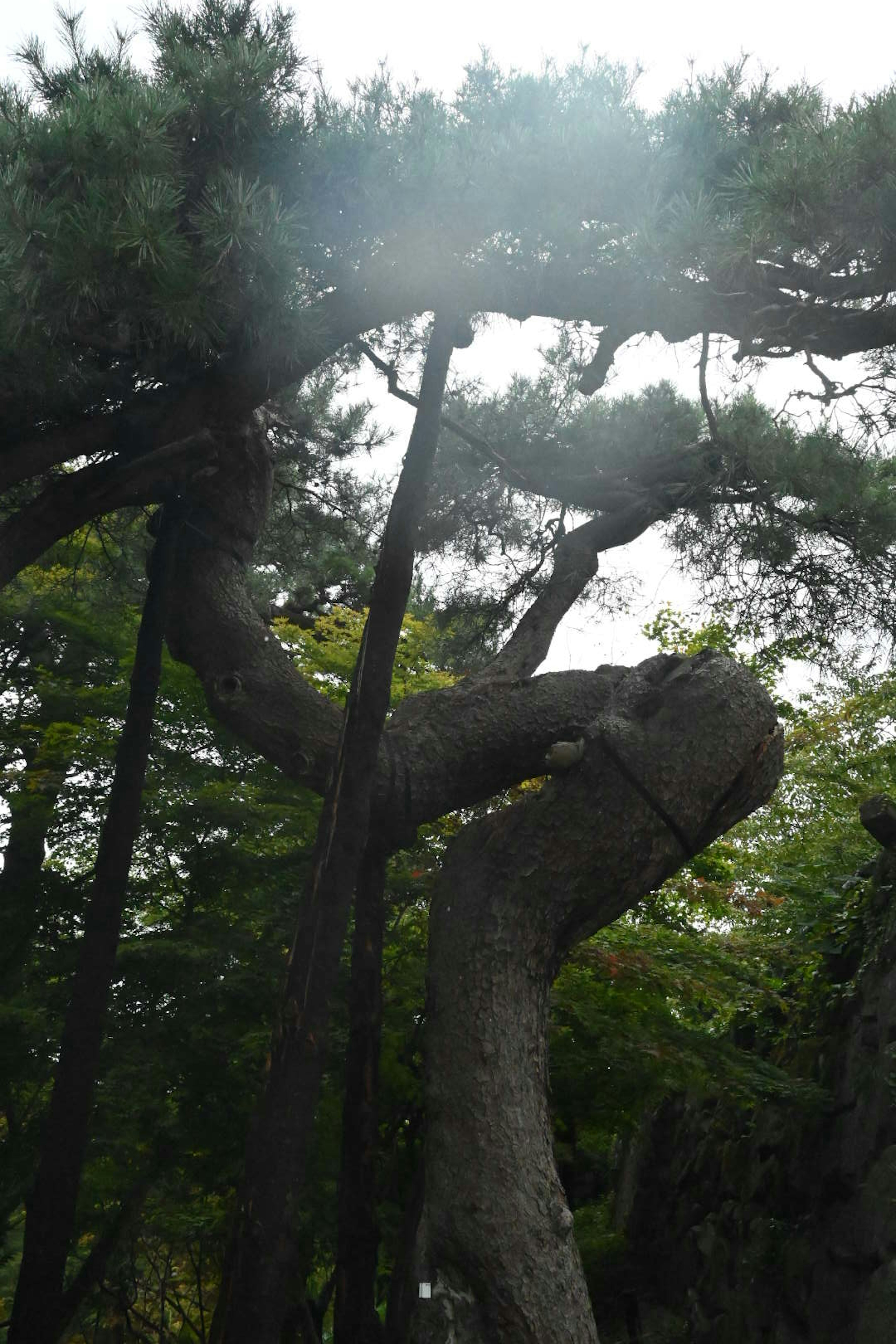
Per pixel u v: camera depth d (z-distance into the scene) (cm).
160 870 888
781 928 951
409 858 883
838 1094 768
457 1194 509
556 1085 858
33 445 564
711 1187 962
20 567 579
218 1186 828
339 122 540
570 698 642
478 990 546
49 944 911
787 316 554
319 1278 1127
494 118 542
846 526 654
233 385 582
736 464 647
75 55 536
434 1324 496
